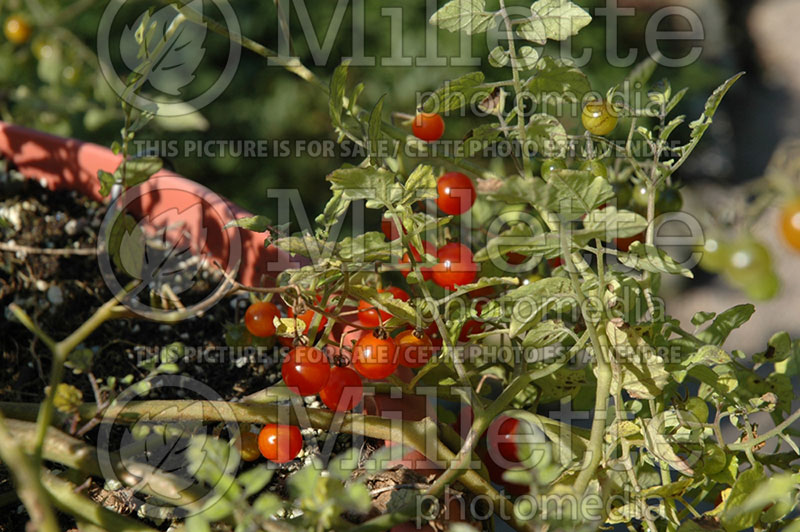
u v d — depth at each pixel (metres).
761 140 4.82
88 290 1.56
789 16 5.81
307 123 3.11
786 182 0.68
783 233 0.67
